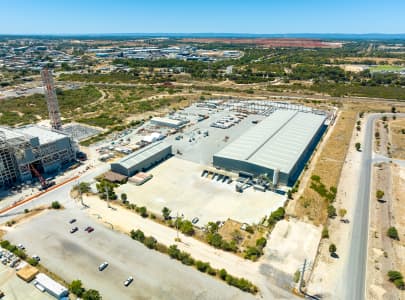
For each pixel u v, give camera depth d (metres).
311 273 60.50
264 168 96.38
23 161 96.88
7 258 63.75
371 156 117.50
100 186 92.62
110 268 62.12
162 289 56.91
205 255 66.00
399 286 56.53
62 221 78.12
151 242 68.25
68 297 54.91
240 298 54.88
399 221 76.81
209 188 95.06
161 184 97.69
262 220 77.94
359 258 64.25
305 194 90.00
